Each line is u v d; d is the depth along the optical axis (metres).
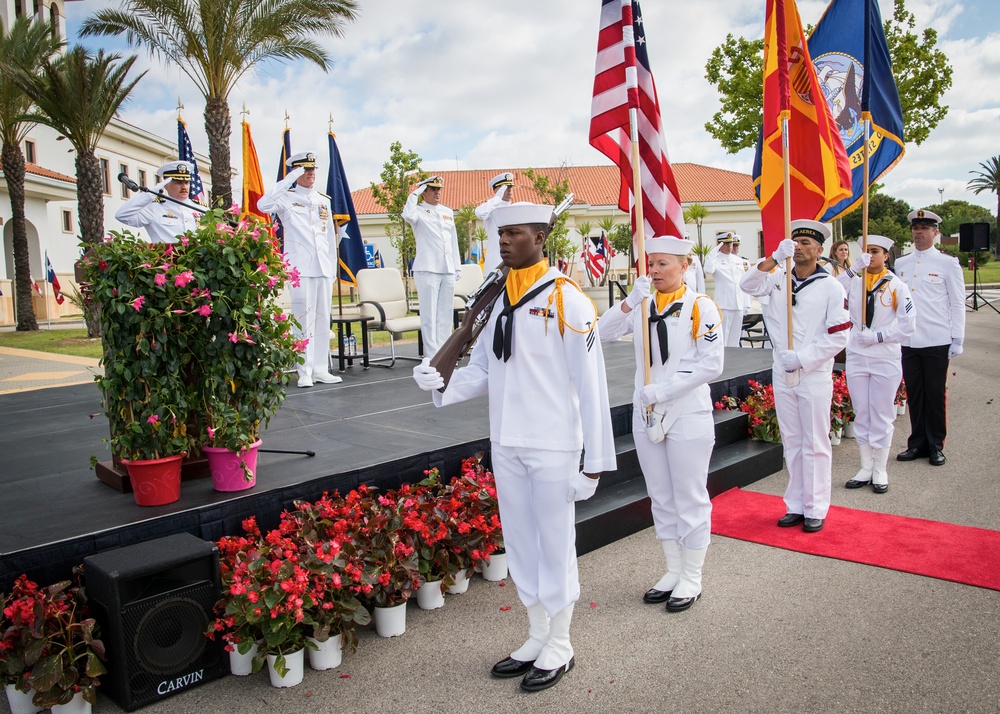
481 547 4.52
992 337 16.80
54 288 24.69
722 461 6.60
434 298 9.80
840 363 9.57
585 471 3.43
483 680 3.59
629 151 4.79
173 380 4.19
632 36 4.27
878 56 7.59
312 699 3.45
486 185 45.38
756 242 42.38
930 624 3.96
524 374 3.49
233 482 4.34
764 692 3.40
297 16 13.54
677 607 4.25
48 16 28.42
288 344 4.56
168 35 13.60
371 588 3.86
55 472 5.02
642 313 4.39
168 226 6.33
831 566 4.79
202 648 3.53
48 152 29.89
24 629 3.17
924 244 7.30
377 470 4.78
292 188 8.52
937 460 7.10
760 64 17.80
